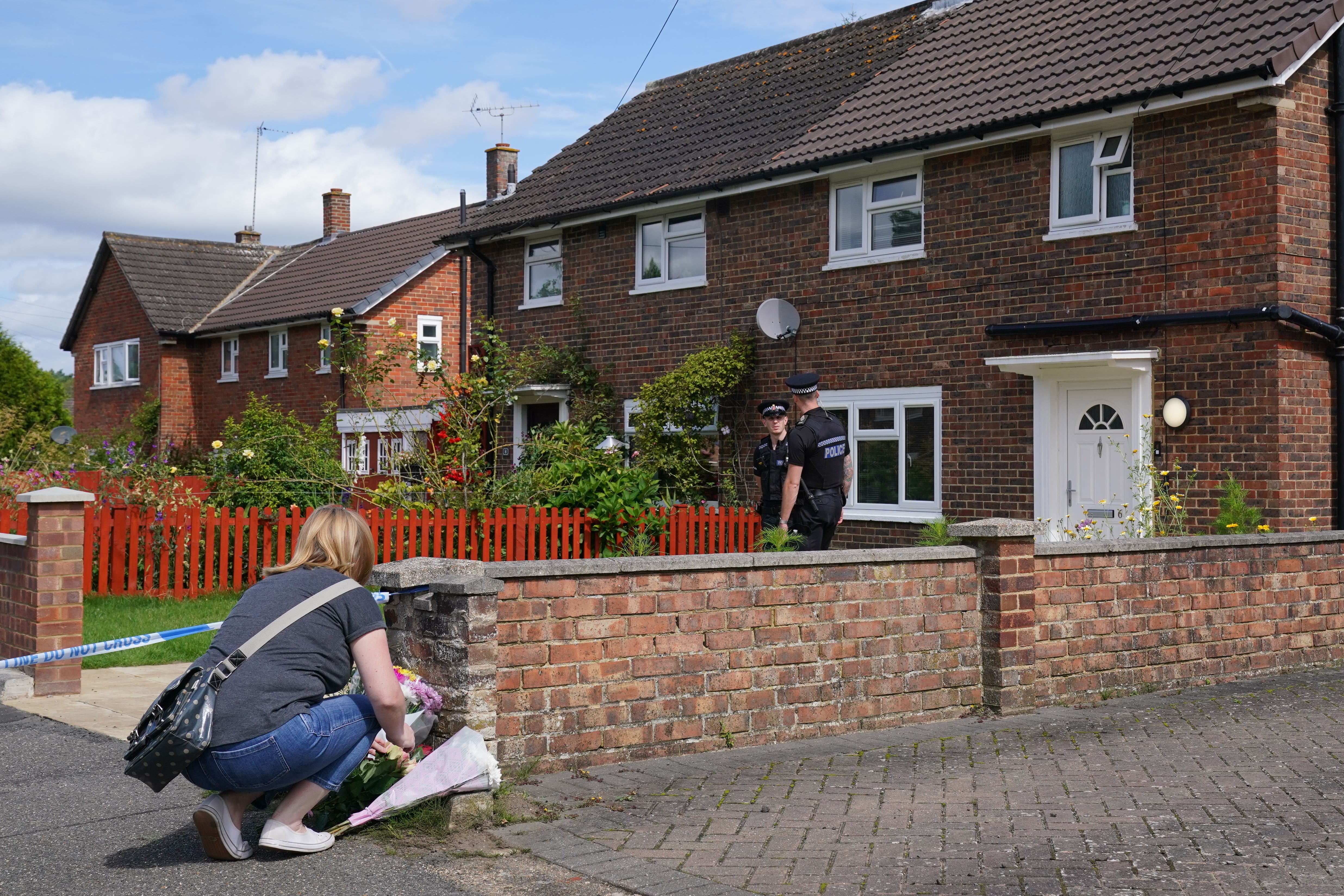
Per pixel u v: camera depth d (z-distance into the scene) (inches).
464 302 923.4
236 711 190.9
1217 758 268.1
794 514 408.5
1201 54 506.9
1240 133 487.2
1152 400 510.0
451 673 229.1
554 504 544.4
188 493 570.6
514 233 809.5
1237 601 371.9
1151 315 511.2
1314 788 242.2
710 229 701.9
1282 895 182.2
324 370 1193.4
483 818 216.8
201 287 1450.5
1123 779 249.1
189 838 212.4
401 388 1144.8
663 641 265.4
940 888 186.2
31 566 337.1
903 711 301.6
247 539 533.3
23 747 276.8
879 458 620.4
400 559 509.4
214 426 1378.0
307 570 204.2
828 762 263.1
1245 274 484.4
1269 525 472.7
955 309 585.3
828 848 205.6
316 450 658.8
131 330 1457.9
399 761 220.1
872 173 621.3
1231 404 486.0
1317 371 486.9
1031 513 553.0
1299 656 388.8
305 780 200.8
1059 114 530.6
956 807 229.1
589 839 210.1
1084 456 539.8
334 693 202.4
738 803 231.5
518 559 527.8
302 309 1237.1
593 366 772.6
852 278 630.5
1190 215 502.0
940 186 592.7
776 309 652.1
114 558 507.2
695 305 710.5
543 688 250.2
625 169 788.0
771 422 437.4
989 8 679.1
